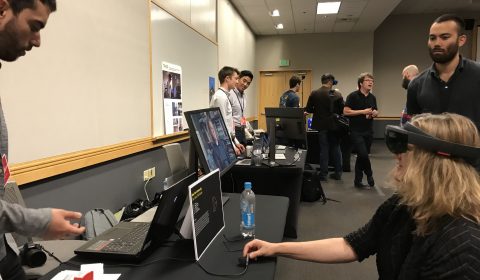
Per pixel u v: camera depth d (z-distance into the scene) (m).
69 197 2.10
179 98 3.84
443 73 1.74
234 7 6.65
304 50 9.08
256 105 9.48
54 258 1.42
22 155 1.73
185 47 4.02
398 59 8.99
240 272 0.99
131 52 2.78
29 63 1.75
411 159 0.81
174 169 2.58
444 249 0.71
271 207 1.57
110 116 2.51
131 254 1.05
